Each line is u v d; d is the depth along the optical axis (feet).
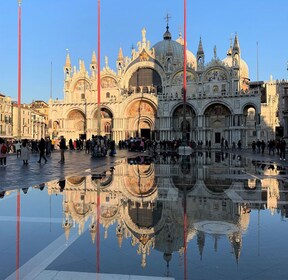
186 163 94.17
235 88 263.29
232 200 37.91
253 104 249.14
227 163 94.17
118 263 19.42
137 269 18.49
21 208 34.17
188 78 277.23
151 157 126.00
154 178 58.18
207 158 119.03
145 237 24.38
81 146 227.61
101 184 50.90
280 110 374.84
